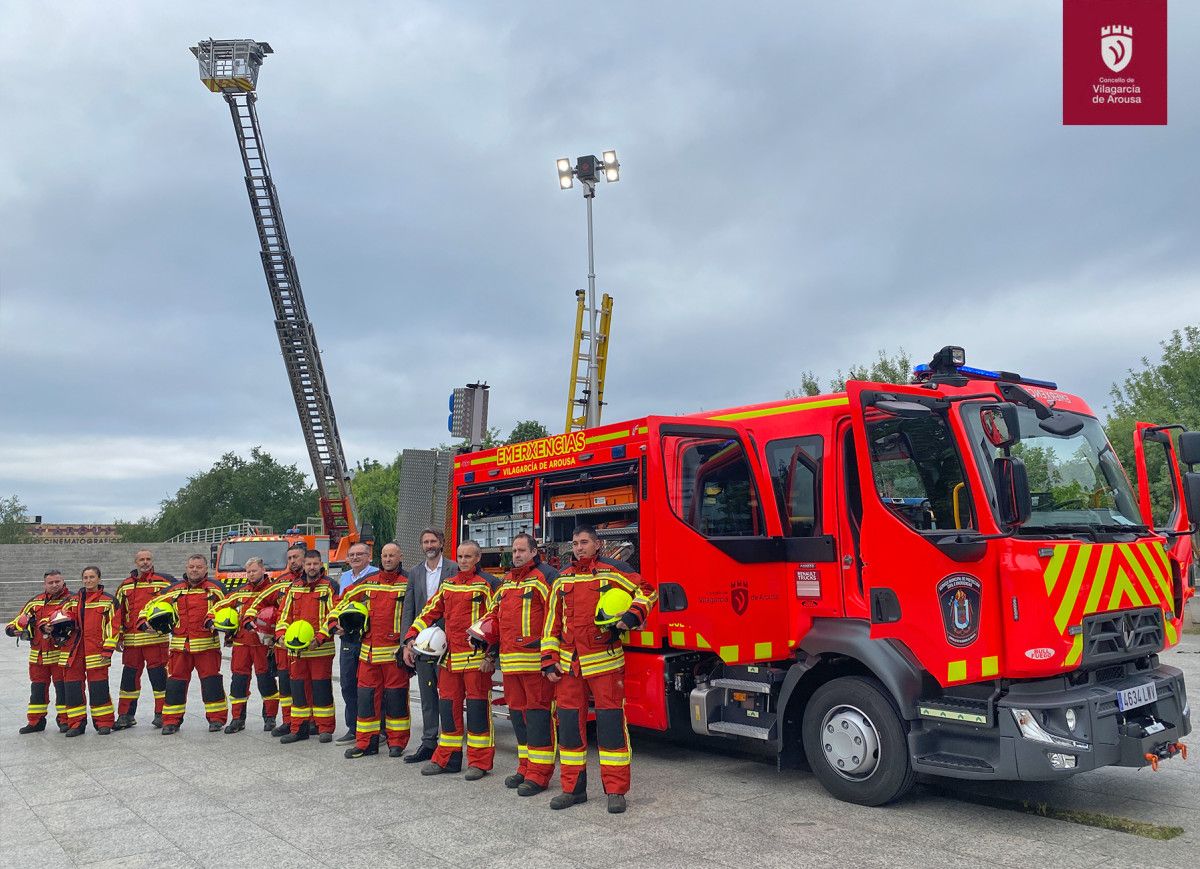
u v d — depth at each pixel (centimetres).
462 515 985
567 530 826
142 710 1117
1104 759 515
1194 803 578
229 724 938
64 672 946
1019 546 518
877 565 577
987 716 525
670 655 696
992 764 524
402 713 791
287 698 903
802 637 666
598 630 595
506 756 794
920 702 561
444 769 716
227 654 1858
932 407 557
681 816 575
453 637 703
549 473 837
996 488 522
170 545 4384
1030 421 582
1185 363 2036
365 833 553
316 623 859
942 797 607
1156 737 541
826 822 554
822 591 664
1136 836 517
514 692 660
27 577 3881
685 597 670
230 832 564
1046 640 509
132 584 994
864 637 588
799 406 705
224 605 913
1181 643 1433
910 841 513
